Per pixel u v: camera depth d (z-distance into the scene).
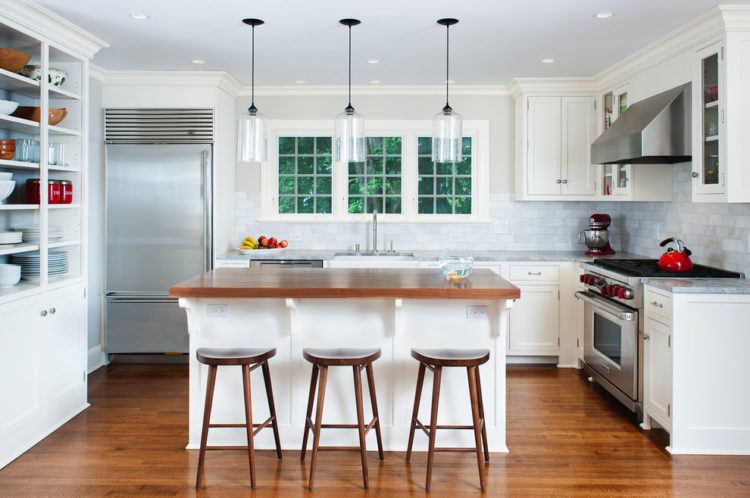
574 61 4.92
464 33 4.14
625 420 3.99
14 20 3.33
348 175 6.09
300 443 3.47
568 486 3.01
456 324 3.44
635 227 5.59
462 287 3.21
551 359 5.52
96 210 5.31
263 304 3.46
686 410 3.41
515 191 5.95
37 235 3.82
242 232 6.04
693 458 3.36
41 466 3.22
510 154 5.98
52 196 3.84
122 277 5.41
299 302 3.45
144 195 5.38
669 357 3.46
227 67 5.13
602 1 3.50
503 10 3.67
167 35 4.20
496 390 3.43
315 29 4.05
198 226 5.37
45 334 3.65
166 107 5.37
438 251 5.95
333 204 6.08
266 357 3.12
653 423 3.83
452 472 3.17
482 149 5.98
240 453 3.43
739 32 3.49
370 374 3.17
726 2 3.44
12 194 4.05
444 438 3.46
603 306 4.36
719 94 3.58
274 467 3.23
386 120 5.98
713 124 3.70
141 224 5.39
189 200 5.37
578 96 5.59
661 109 4.00
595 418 4.02
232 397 3.47
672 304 3.40
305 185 6.12
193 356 3.47
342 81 5.68
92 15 3.76
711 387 3.40
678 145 3.98
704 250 4.36
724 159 3.54
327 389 3.47
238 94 5.98
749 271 3.81
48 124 3.74
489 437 3.44
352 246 6.05
